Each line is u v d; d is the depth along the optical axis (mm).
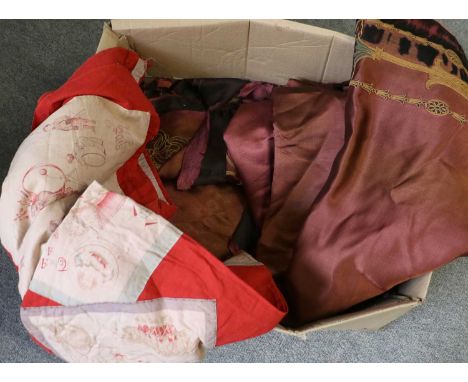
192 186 795
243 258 666
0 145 1050
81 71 696
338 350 969
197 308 527
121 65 702
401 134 641
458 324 990
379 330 985
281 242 737
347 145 648
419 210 612
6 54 1116
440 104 638
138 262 521
